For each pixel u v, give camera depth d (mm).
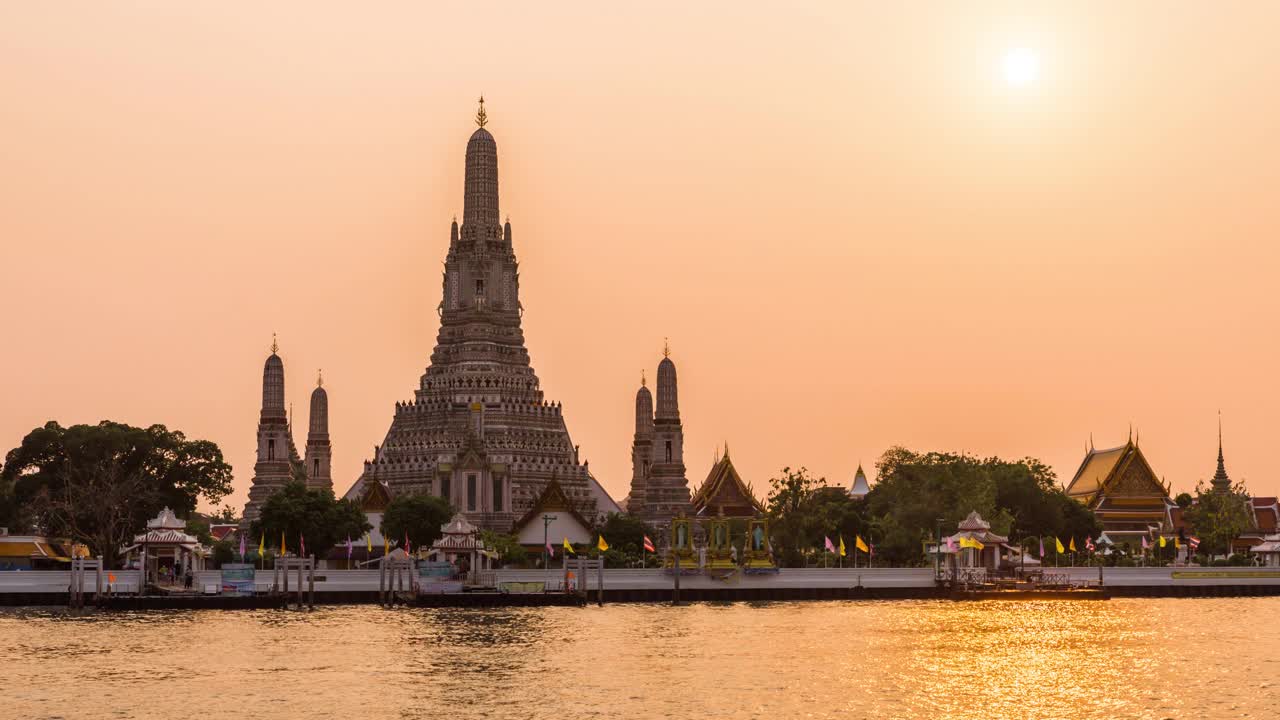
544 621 168250
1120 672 129000
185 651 139625
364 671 127875
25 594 184500
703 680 123812
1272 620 171625
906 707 113062
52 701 114312
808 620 170500
